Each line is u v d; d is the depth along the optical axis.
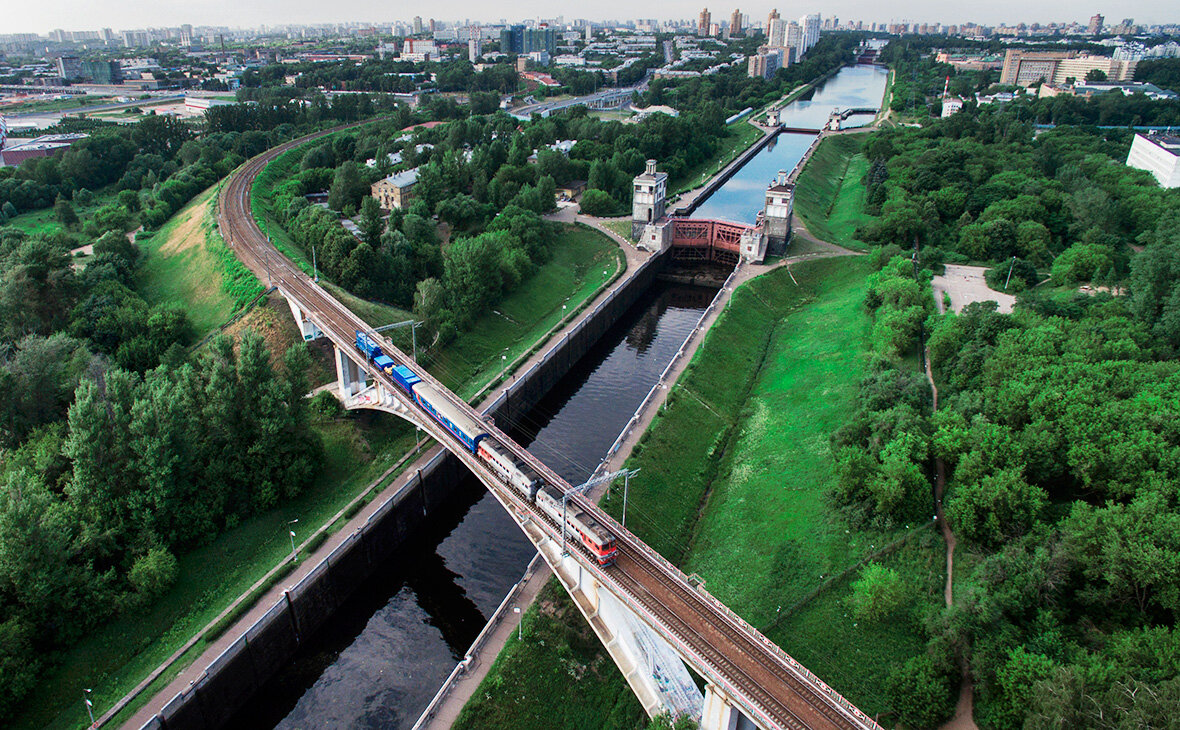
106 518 109.75
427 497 137.62
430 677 103.75
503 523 138.12
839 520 114.12
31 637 94.75
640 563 95.12
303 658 109.12
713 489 136.12
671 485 132.25
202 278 189.00
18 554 93.62
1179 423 106.69
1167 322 141.38
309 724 97.44
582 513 99.44
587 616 96.25
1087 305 162.38
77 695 94.31
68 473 116.44
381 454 141.50
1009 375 128.88
